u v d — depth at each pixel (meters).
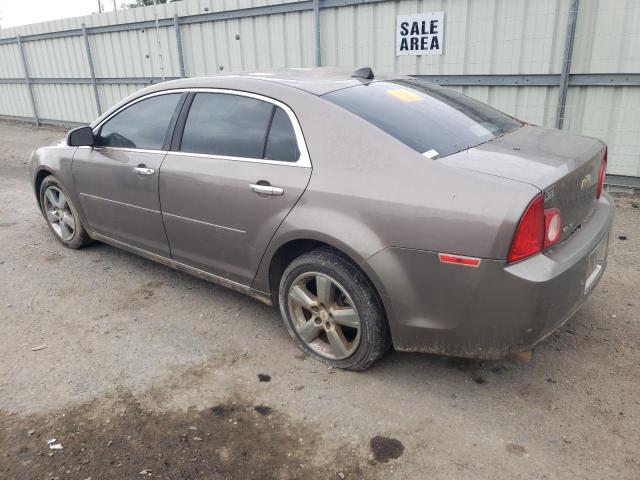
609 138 6.16
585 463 2.35
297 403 2.81
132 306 3.93
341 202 2.73
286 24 8.38
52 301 4.05
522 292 2.33
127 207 4.04
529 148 2.85
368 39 7.52
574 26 5.88
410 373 3.02
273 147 3.09
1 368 3.20
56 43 13.04
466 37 6.67
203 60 9.94
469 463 2.38
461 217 2.39
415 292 2.59
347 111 2.87
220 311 3.81
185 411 2.78
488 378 2.96
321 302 2.99
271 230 3.04
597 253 2.85
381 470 2.37
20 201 6.98
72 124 13.85
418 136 2.78
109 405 2.85
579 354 3.13
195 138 3.52
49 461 2.47
